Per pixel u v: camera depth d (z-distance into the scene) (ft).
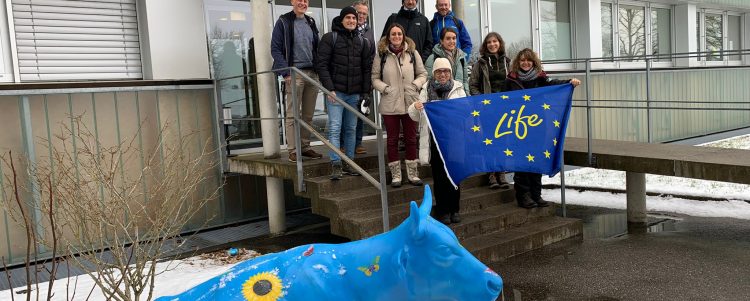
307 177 18.81
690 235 19.38
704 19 47.06
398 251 7.07
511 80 19.01
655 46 43.57
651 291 14.37
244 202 23.44
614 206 24.72
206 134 22.65
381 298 7.04
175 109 21.89
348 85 18.85
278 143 21.16
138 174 20.72
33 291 15.57
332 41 18.71
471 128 17.35
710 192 25.80
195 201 22.04
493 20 32.89
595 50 37.52
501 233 18.25
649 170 19.33
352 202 17.46
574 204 25.54
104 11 21.40
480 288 6.66
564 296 14.23
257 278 7.59
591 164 20.99
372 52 19.43
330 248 7.80
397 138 18.76
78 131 18.90
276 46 19.62
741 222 20.86
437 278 6.82
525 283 15.20
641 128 40.29
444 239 6.88
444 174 17.34
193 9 22.71
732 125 48.03
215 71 23.81
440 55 18.93
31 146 18.84
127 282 10.98
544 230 18.54
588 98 21.02
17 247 18.37
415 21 21.01
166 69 22.07
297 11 20.02
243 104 24.49
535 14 34.99
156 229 13.20
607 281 15.16
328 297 7.18
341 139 20.84
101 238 12.01
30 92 18.71
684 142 42.83
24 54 19.88
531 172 18.29
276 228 21.52
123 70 21.91
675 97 42.80
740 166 17.20
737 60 50.85
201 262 18.16
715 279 15.07
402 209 17.76
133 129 20.89
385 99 18.35
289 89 19.72
